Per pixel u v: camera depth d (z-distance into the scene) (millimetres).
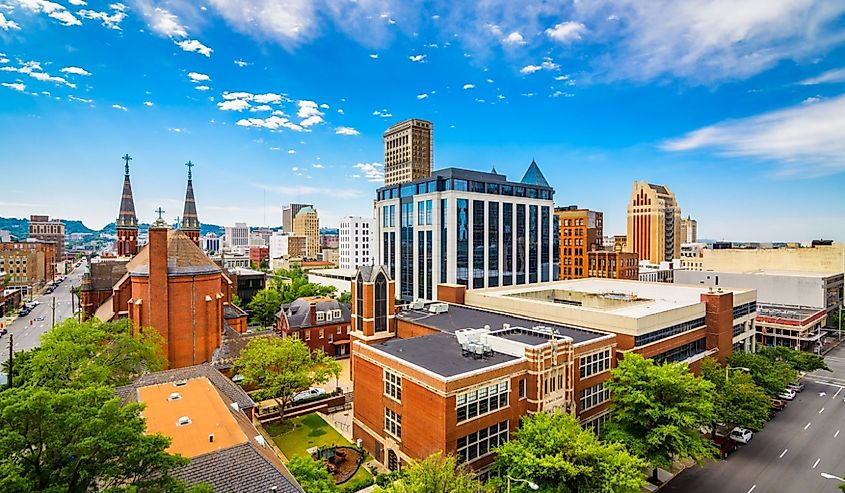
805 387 68000
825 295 103688
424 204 110000
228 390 41844
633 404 38094
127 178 100750
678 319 56594
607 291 78312
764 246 154750
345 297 106375
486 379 37625
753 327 75750
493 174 114875
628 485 28062
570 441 30422
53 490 15242
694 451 36250
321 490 27875
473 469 34188
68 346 41844
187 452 26172
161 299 56156
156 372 45406
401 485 28391
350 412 56062
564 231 146000
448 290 77750
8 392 16875
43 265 189625
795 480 40812
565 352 42469
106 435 16969
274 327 86875
